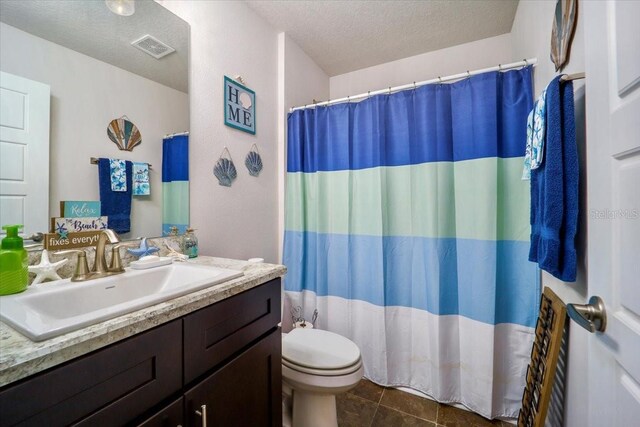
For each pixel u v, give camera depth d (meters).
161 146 1.20
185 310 0.67
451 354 1.48
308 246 1.87
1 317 0.56
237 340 0.83
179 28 1.26
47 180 0.88
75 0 0.95
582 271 0.87
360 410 1.45
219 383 0.76
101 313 0.55
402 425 1.35
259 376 0.91
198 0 1.35
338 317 1.78
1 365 0.41
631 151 0.49
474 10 1.69
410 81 2.22
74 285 0.77
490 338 1.35
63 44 0.92
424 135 1.51
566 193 0.84
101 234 0.90
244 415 0.85
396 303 1.62
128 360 0.56
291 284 1.88
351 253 1.73
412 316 1.59
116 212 1.05
